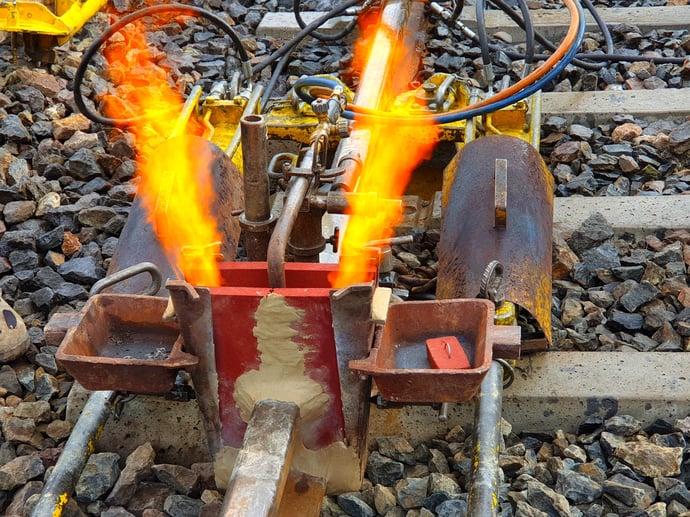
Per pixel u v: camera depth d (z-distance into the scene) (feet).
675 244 9.24
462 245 7.63
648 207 9.75
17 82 11.65
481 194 7.91
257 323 5.84
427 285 8.53
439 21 13.57
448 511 6.82
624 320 8.50
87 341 6.16
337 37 12.54
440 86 9.43
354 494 7.06
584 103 11.60
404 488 7.04
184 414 7.43
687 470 7.21
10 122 10.75
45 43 11.71
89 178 10.36
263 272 6.05
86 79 12.11
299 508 6.11
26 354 8.27
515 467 7.18
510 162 8.18
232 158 9.14
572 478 7.06
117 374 5.89
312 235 6.75
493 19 13.80
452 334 6.30
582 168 10.61
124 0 13.87
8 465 7.20
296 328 5.83
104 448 7.43
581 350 8.24
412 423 7.46
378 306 5.87
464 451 7.29
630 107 11.53
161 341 6.42
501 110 9.46
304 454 6.24
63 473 6.42
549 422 7.64
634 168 10.48
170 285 5.72
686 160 10.80
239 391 6.06
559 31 13.55
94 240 9.63
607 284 9.00
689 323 8.34
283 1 14.85
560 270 9.02
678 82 12.21
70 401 7.69
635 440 7.43
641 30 13.64
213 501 6.97
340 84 8.07
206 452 7.41
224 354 5.99
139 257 7.56
